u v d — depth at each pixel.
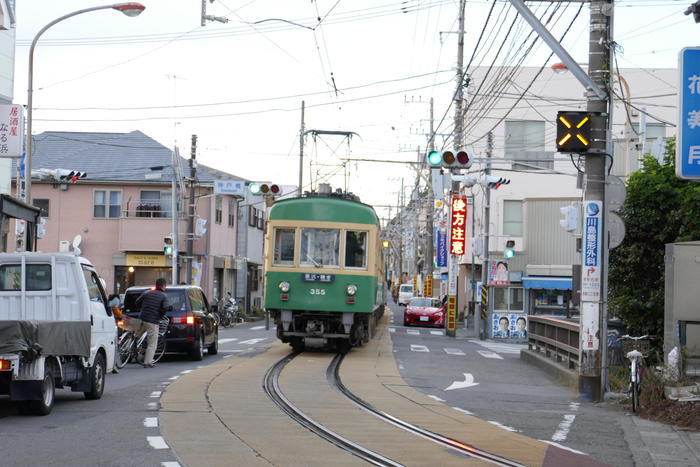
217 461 7.82
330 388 14.32
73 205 43.97
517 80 43.72
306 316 22.20
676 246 15.22
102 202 44.00
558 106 43.59
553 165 43.53
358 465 7.83
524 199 43.22
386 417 11.16
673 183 18.98
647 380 13.60
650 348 18.22
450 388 16.03
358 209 22.02
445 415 11.70
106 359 13.06
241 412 11.08
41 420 10.38
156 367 18.62
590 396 14.47
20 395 10.41
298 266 21.70
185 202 44.53
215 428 9.76
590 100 14.63
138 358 18.75
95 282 13.20
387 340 28.61
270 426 9.98
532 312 42.38
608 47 14.62
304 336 21.92
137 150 46.44
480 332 37.84
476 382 17.42
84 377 12.18
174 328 19.95
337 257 21.78
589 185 14.71
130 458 7.91
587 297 14.62
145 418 10.51
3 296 12.09
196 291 21.67
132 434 9.30
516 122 43.81
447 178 33.75
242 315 48.81
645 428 11.35
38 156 45.88
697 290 14.99
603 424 11.68
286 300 21.62
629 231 19.28
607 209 14.70
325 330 22.42
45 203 44.03
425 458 8.32
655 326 19.23
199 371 16.73
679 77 9.55
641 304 19.12
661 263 19.19
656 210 19.02
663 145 30.56
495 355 26.53
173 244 36.47
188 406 11.60
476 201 46.25
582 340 14.66
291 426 10.02
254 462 7.80
